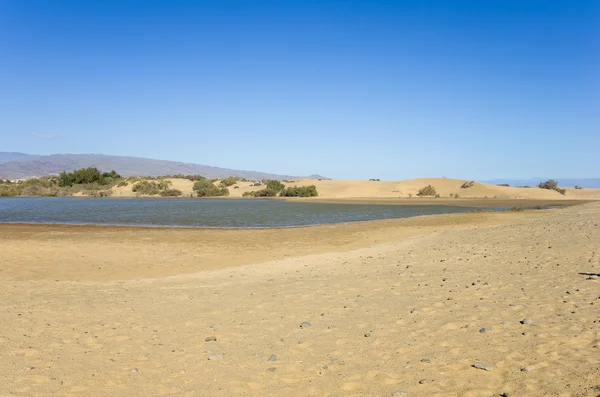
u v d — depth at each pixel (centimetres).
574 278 1015
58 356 621
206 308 891
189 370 568
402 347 623
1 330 739
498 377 508
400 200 7412
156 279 1322
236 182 10756
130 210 4941
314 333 706
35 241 2270
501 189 9581
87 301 969
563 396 450
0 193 9206
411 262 1423
